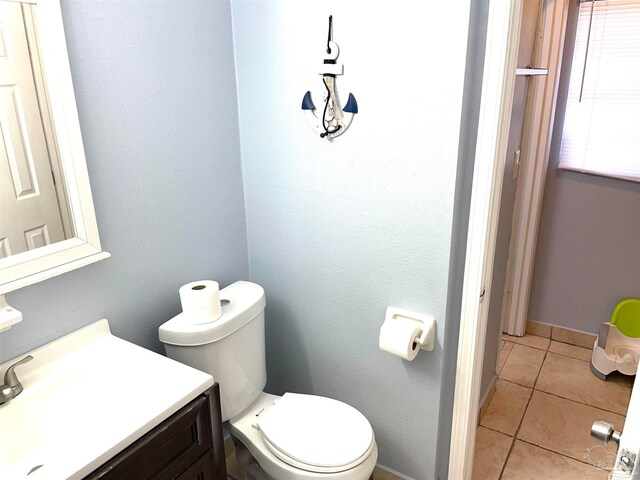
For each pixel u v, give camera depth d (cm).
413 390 181
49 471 104
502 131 147
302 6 161
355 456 155
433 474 188
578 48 246
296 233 190
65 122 133
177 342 158
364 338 187
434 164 152
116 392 131
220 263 195
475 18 139
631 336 269
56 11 126
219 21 173
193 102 170
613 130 248
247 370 176
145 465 119
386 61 151
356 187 169
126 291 161
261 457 163
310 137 174
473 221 155
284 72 172
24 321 135
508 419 235
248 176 195
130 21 146
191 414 129
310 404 176
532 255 282
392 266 171
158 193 164
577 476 203
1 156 124
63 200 137
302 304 200
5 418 123
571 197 269
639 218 255
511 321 300
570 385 257
